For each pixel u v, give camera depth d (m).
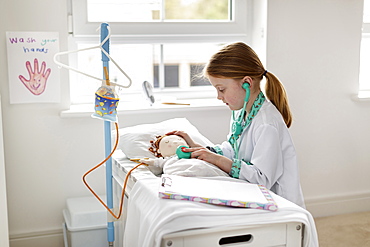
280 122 1.71
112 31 2.51
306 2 2.64
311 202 2.81
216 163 1.67
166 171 1.65
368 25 2.92
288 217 1.32
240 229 1.30
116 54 2.58
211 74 1.73
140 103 2.61
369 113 2.87
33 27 2.27
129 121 2.47
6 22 2.24
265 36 2.60
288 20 2.62
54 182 2.41
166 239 1.24
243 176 1.61
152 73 2.68
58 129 2.38
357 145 2.88
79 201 2.37
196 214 1.29
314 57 2.70
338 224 2.71
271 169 1.62
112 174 2.03
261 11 2.64
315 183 2.82
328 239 2.48
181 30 2.62
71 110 2.36
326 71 2.74
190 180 1.51
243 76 1.70
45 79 2.31
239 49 1.72
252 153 1.72
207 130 2.62
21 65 2.27
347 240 2.47
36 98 2.32
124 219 1.79
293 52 2.66
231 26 2.72
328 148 2.81
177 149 1.74
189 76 2.79
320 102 2.75
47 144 2.37
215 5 2.72
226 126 2.66
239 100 1.74
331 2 2.69
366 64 3.09
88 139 2.43
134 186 1.59
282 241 1.34
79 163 2.43
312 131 2.76
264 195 1.43
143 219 1.40
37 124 2.35
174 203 1.34
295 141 2.74
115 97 1.79
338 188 2.87
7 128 2.31
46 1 2.28
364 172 2.92
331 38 2.72
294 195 1.69
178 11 2.65
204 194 1.39
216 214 1.31
